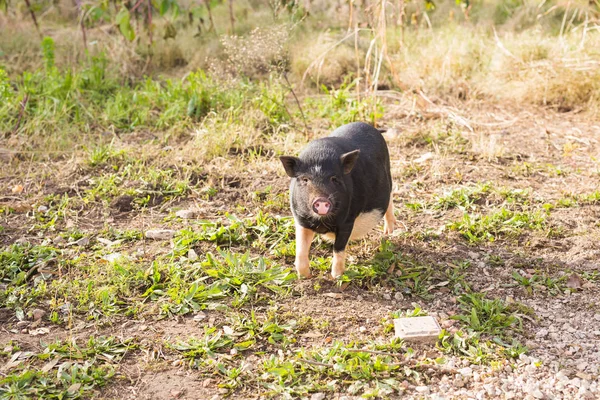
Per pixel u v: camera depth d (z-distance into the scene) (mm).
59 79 9664
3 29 11875
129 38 10656
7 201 6930
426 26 12891
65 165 7750
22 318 5000
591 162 8000
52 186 7266
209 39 12008
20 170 7613
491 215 6520
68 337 4801
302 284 5430
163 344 4738
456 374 4430
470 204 6781
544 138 8773
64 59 11070
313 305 5188
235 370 4426
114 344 4727
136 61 11375
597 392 4254
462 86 10344
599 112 9477
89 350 4621
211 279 5484
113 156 7812
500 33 12391
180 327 4934
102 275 5500
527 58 10742
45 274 5582
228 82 9469
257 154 8102
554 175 7621
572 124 9258
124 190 7039
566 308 5207
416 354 4645
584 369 4496
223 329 4895
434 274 5633
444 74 10477
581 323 5012
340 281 5395
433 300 5293
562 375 4406
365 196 5293
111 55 11000
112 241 6180
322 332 4875
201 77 9773
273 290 5305
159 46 11742
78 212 6703
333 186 4895
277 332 4867
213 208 6793
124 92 9867
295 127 8922
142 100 9523
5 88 9148
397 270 5645
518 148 8438
